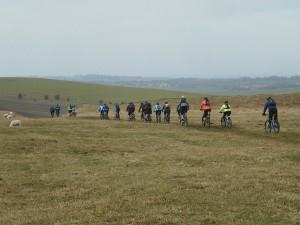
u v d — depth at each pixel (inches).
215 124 2021.4
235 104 3508.9
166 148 1263.5
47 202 705.6
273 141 1456.7
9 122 2049.7
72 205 668.1
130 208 625.3
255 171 887.1
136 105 4205.2
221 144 1357.0
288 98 3425.2
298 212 587.2
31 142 1318.9
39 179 868.0
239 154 1130.0
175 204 635.5
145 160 1064.8
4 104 5467.5
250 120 2128.4
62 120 2069.4
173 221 552.4
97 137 1482.5
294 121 2037.4
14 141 1318.9
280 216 568.1
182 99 1955.0
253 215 572.4
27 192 772.6
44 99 6943.9
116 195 708.7
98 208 633.0
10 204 695.7
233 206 617.9
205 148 1263.5
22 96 7160.4
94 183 818.8
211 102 3713.1
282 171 885.8
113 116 2859.3
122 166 992.9
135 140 1422.2
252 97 3631.9
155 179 820.6
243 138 1508.4
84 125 1843.0
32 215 620.7
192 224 540.1
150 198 674.2
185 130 1734.7
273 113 1688.0
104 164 1023.0
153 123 2048.5
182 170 911.7
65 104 6181.1
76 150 1226.0
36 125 1839.3
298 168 925.8
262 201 641.6
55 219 590.6
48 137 1433.3
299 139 1518.2
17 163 1035.3
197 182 777.6
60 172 933.2
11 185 821.2
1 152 1175.0
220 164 989.8
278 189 720.3
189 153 1162.6
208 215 575.5
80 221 573.3
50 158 1107.9
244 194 682.8
